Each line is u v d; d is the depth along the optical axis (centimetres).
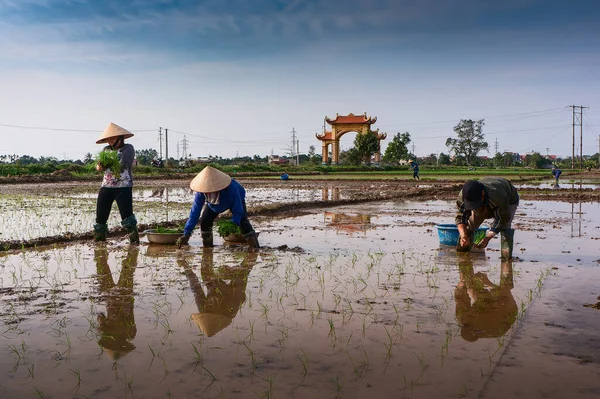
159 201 1894
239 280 622
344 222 1232
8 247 844
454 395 320
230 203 829
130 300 538
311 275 646
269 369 360
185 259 757
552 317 472
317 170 6069
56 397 322
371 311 493
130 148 900
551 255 777
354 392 325
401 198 2081
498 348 396
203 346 405
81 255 792
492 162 11625
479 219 717
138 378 348
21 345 409
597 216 1327
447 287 584
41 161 8144
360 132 8238
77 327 452
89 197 2050
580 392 324
